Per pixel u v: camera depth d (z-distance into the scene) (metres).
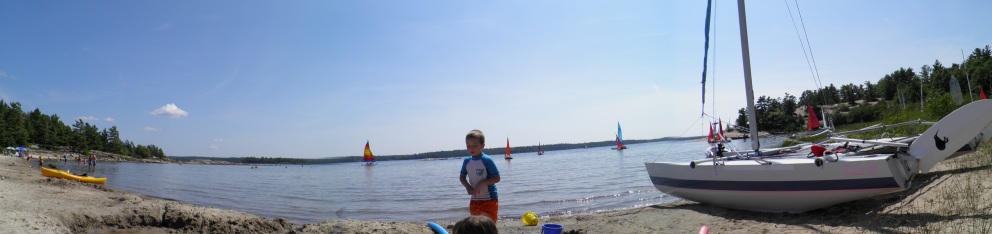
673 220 8.38
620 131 80.06
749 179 8.01
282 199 19.38
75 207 7.85
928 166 6.86
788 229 6.83
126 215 7.61
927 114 24.31
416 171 60.59
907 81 109.12
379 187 27.83
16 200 8.30
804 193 7.39
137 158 134.88
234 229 7.44
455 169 64.94
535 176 30.62
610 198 14.54
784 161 7.62
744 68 9.69
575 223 8.98
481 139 4.88
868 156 7.09
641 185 18.44
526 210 12.73
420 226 8.10
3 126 94.44
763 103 90.75
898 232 5.66
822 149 7.91
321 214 13.68
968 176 8.26
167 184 30.50
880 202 7.78
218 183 34.16
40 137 110.31
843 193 7.02
